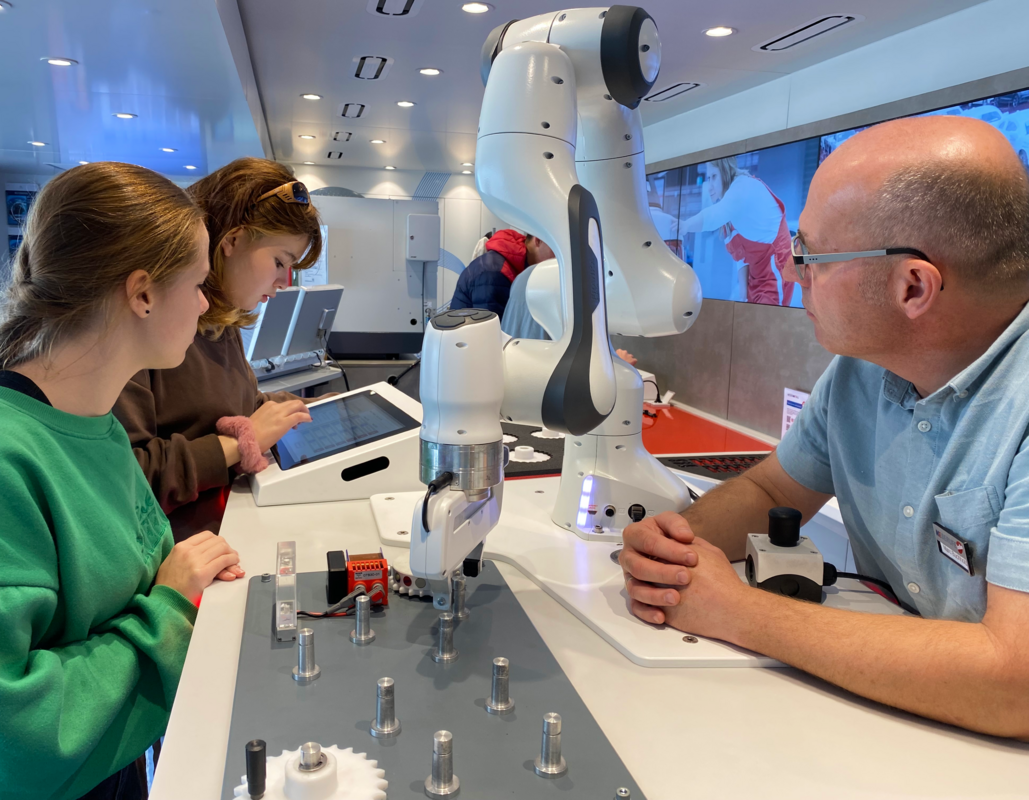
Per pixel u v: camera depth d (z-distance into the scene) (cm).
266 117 445
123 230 83
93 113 378
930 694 68
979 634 69
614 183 113
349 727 65
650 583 89
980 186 75
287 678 73
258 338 360
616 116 110
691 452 236
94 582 87
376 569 91
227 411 149
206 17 218
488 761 61
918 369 85
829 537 199
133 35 239
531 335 271
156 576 101
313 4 247
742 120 324
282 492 134
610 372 93
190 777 59
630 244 114
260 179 136
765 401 297
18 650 74
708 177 347
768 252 301
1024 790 60
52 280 83
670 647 81
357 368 589
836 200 82
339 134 498
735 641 81
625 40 100
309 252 153
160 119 392
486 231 702
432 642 82
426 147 545
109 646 87
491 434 82
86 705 80
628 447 114
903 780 61
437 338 80
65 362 87
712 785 60
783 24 235
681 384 360
